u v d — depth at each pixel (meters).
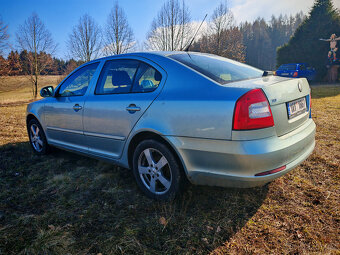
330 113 6.73
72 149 3.43
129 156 2.72
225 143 1.96
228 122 1.93
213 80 2.18
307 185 2.75
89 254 1.81
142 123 2.43
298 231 2.01
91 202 2.54
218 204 2.44
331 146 3.97
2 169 3.49
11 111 10.94
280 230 2.04
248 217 2.23
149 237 1.99
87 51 27.80
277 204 2.41
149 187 2.59
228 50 24.38
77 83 3.37
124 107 2.60
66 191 2.79
